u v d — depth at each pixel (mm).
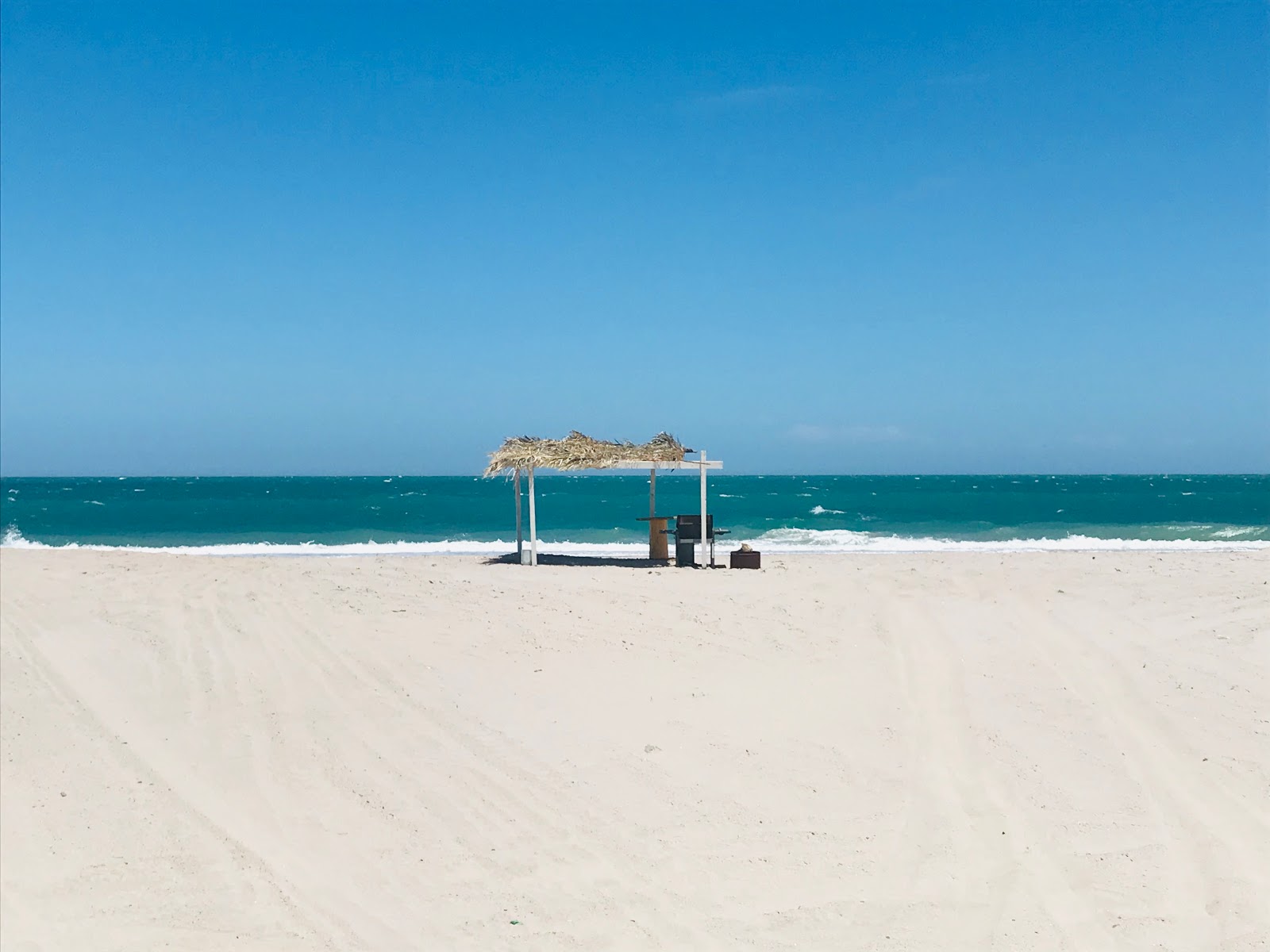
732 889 6016
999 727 8680
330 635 11820
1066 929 5496
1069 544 26594
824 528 40750
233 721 9055
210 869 6402
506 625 12344
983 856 6395
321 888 6152
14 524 44250
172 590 14359
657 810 7160
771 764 7969
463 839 6758
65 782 7781
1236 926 5461
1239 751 8008
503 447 19000
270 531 39562
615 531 36406
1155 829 6719
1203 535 35562
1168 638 11359
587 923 5648
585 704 9430
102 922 5770
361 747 8438
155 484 141375
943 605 13273
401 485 126438
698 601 13789
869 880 6113
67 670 10484
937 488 105500
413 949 5418
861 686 9859
